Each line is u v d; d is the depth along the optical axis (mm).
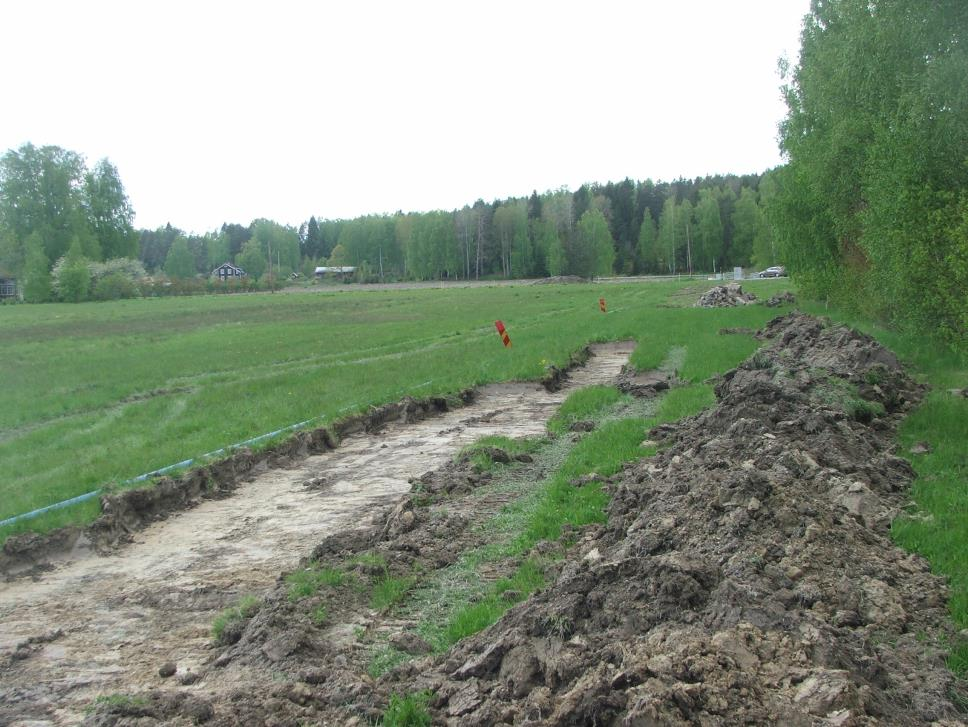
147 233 178375
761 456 8727
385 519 9531
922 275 17781
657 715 3971
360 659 6082
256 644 6305
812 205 31062
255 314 54281
